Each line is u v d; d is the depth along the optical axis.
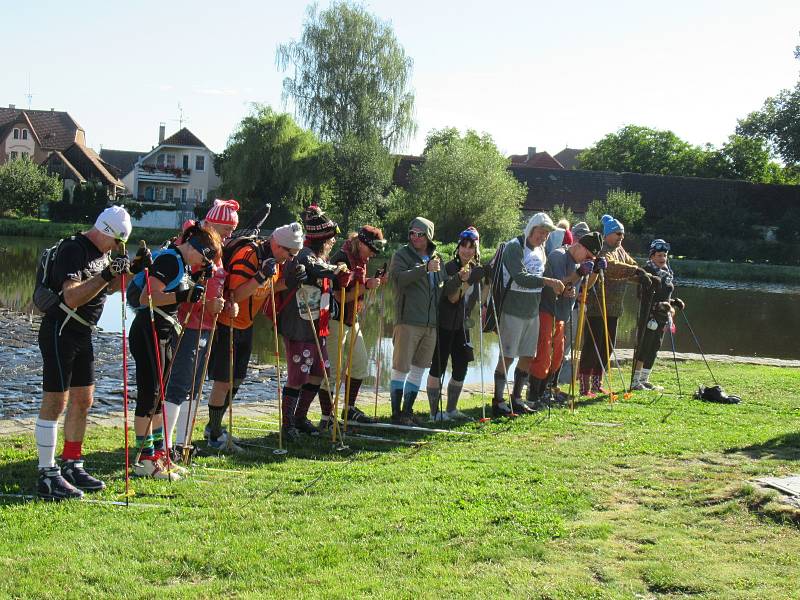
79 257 5.75
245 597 4.15
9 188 61.16
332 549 4.78
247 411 9.35
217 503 5.62
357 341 8.34
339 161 52.00
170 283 6.14
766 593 4.28
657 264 10.91
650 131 85.94
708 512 5.45
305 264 7.55
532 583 4.38
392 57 54.25
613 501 5.72
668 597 4.28
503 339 9.00
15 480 6.02
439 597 4.18
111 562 4.57
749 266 52.47
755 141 77.88
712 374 12.00
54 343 5.67
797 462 6.61
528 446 7.36
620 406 9.47
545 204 66.50
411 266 8.46
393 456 7.05
